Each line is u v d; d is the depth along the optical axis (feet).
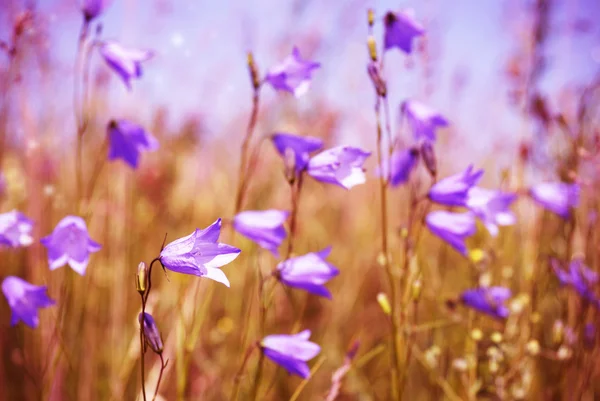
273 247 1.48
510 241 1.80
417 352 1.65
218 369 1.74
